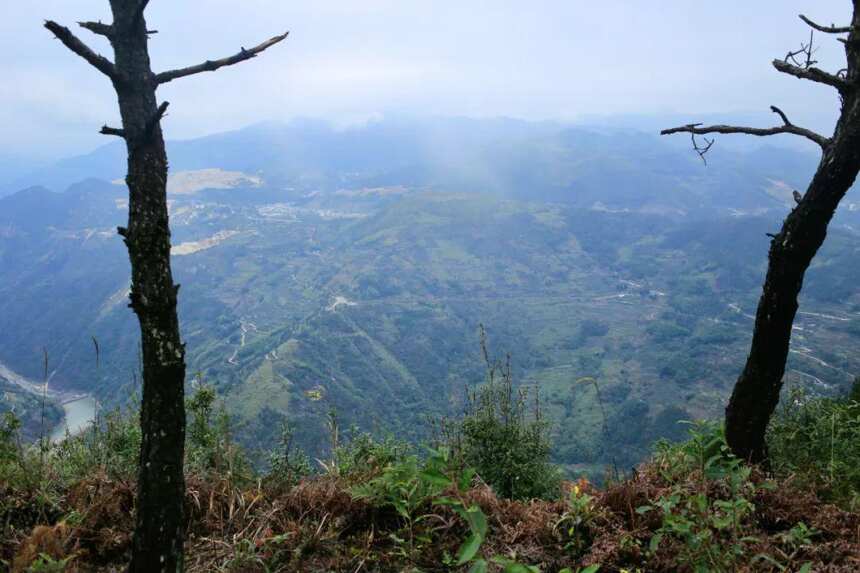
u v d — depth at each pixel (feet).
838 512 10.74
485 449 15.15
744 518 10.43
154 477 7.25
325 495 11.46
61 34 6.53
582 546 10.11
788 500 11.18
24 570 8.48
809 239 11.98
